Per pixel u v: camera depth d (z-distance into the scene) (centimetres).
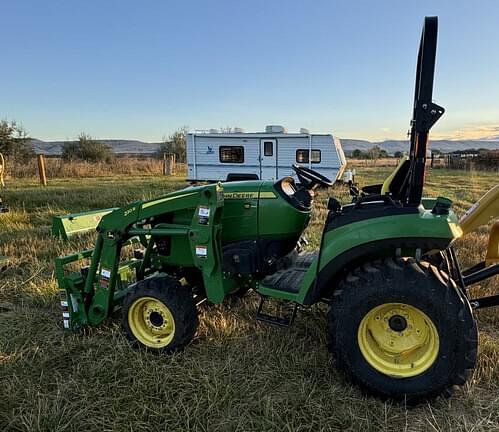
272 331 309
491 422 214
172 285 288
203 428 212
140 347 292
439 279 220
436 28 210
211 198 272
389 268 225
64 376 260
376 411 223
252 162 1436
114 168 2262
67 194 1094
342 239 233
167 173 2195
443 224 219
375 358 233
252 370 260
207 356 279
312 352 278
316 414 220
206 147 1469
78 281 315
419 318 229
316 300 245
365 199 248
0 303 377
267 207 289
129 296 296
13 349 292
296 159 1388
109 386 247
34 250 538
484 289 367
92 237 599
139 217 296
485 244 522
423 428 211
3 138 2183
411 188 230
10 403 232
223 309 348
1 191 1155
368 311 227
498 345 278
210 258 278
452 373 219
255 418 218
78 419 220
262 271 290
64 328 319
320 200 980
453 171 2227
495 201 270
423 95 217
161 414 221
